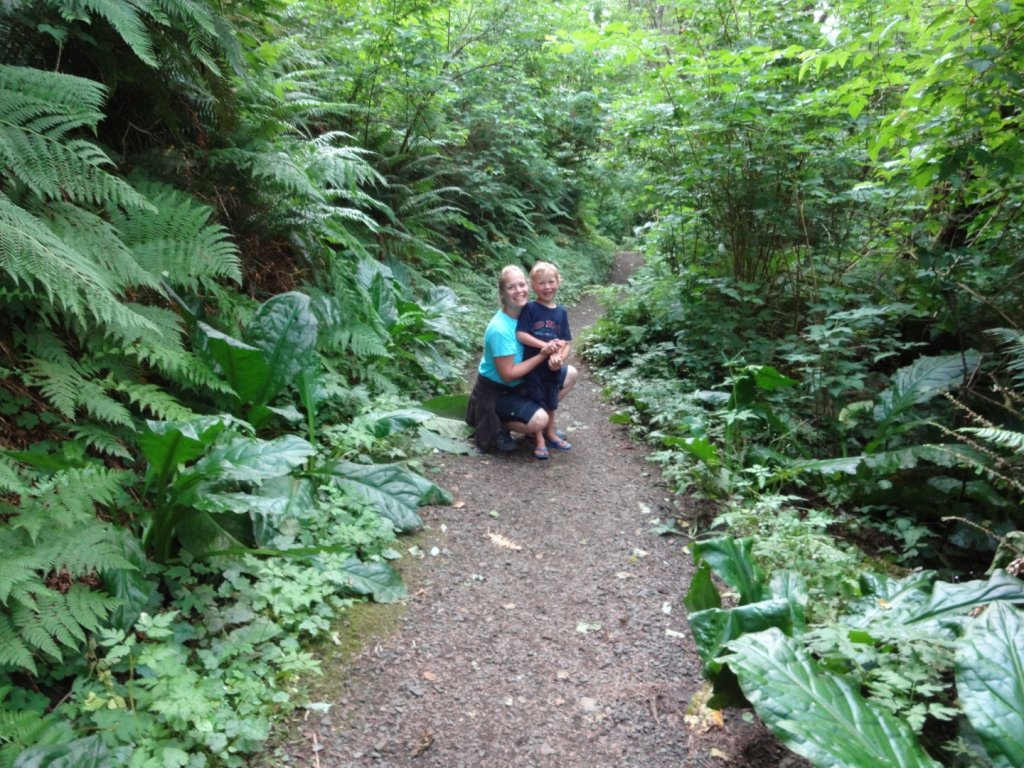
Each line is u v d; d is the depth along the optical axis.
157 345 3.04
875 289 5.73
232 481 2.90
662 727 2.31
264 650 2.44
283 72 5.75
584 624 2.89
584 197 15.58
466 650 2.67
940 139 4.02
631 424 5.39
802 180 6.03
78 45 3.59
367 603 2.89
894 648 2.33
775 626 2.33
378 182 7.73
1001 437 2.80
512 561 3.37
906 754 1.74
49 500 2.18
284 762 2.07
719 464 4.06
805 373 5.11
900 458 3.60
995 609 2.07
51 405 2.80
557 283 4.64
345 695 2.37
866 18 5.04
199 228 3.59
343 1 7.62
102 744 1.78
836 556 2.97
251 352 3.28
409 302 5.72
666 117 6.37
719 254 7.05
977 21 3.45
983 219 4.92
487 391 4.64
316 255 5.12
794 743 1.71
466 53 10.66
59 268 2.42
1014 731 1.74
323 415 4.18
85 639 2.10
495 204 10.80
